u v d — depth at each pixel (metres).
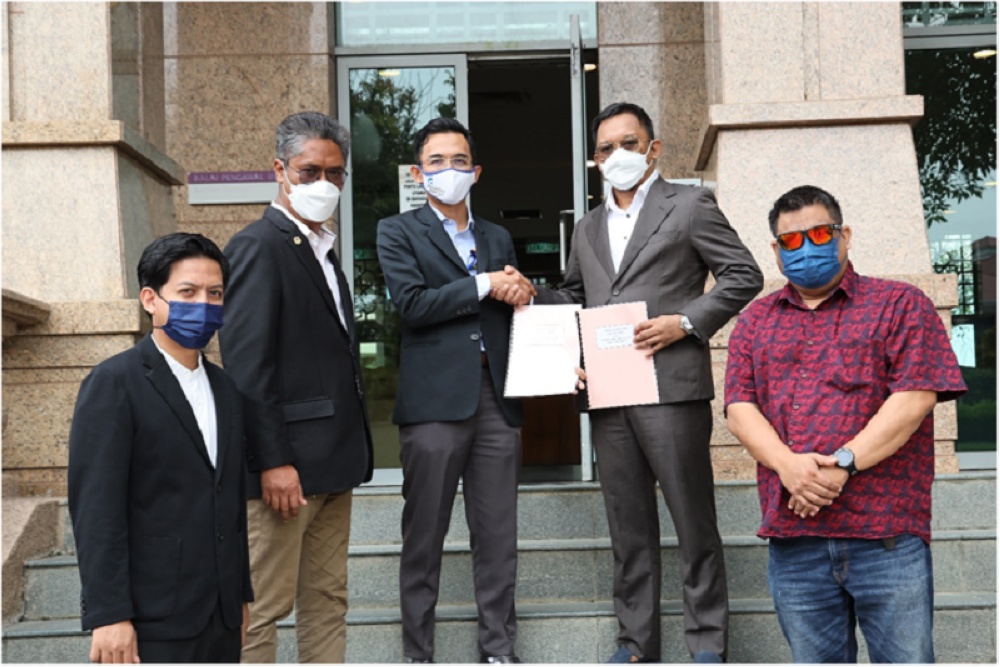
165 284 2.13
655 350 2.99
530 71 6.80
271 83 5.36
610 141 3.06
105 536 1.98
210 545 2.12
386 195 5.45
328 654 2.88
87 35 4.09
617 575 3.11
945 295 3.82
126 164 4.18
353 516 3.85
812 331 2.36
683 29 5.31
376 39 5.54
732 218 4.10
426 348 3.07
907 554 2.24
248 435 2.55
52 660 3.19
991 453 4.68
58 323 3.83
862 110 4.05
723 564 3.04
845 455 2.20
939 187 4.98
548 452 5.76
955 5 5.04
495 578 3.05
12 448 3.81
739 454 3.94
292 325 2.70
